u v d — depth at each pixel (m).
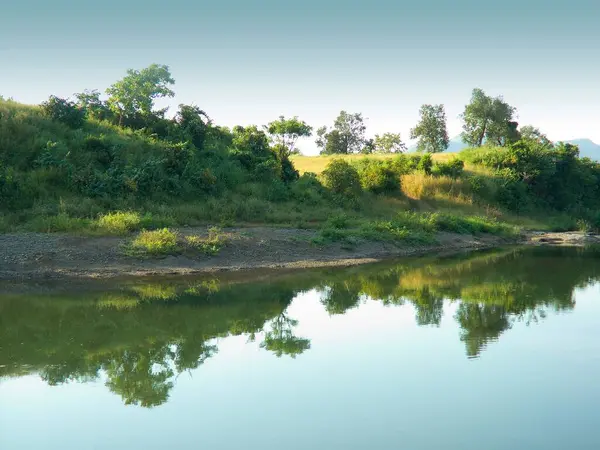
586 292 14.43
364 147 88.25
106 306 12.44
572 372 8.00
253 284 15.39
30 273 14.99
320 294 14.23
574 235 33.25
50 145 23.72
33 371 8.20
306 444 5.80
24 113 27.09
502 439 5.92
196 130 33.06
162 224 20.11
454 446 5.76
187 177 26.45
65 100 29.03
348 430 6.13
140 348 9.42
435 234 27.03
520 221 37.91
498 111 67.88
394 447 5.74
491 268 19.11
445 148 83.81
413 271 18.28
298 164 48.59
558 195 47.62
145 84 33.72
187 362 8.64
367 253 21.66
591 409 6.70
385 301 13.37
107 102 34.12
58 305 12.39
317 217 25.98
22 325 10.78
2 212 19.22
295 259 19.25
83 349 9.34
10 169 21.72
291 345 9.52
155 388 7.48
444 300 13.45
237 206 24.61
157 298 13.34
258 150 35.12
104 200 21.86
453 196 37.88
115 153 25.84
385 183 35.03
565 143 51.38
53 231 17.95
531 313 11.89
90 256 16.41
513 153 47.12
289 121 35.94
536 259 21.84
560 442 5.86
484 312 12.02
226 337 10.12
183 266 17.00
